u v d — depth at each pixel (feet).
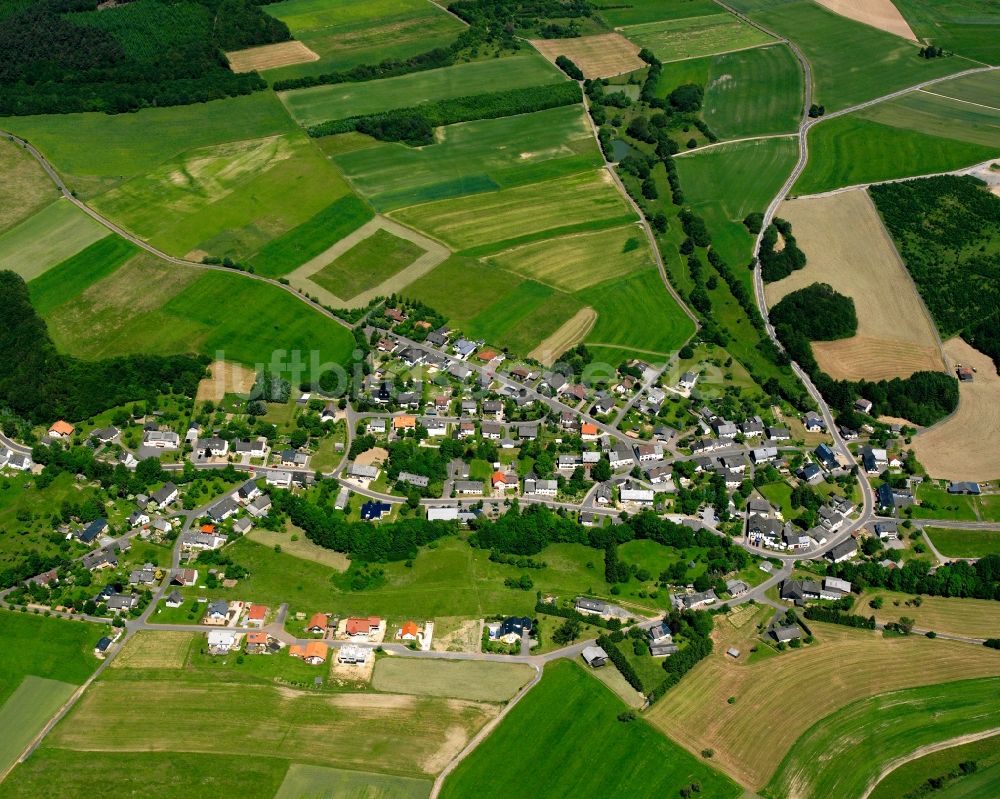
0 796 631.56
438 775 648.79
